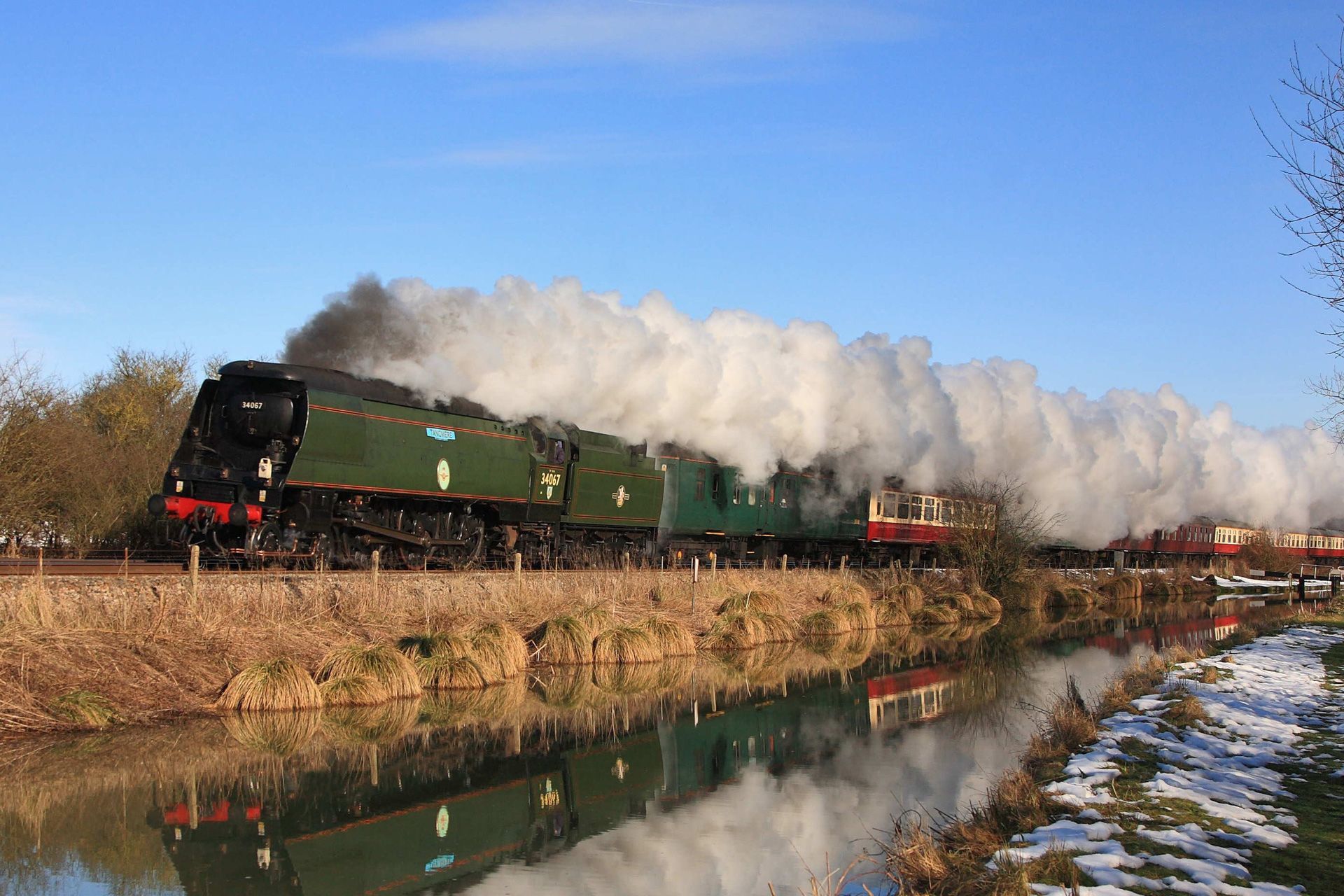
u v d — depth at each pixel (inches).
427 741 654.5
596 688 842.8
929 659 1083.3
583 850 486.0
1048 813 441.7
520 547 1109.7
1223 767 520.1
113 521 1104.2
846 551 1708.9
